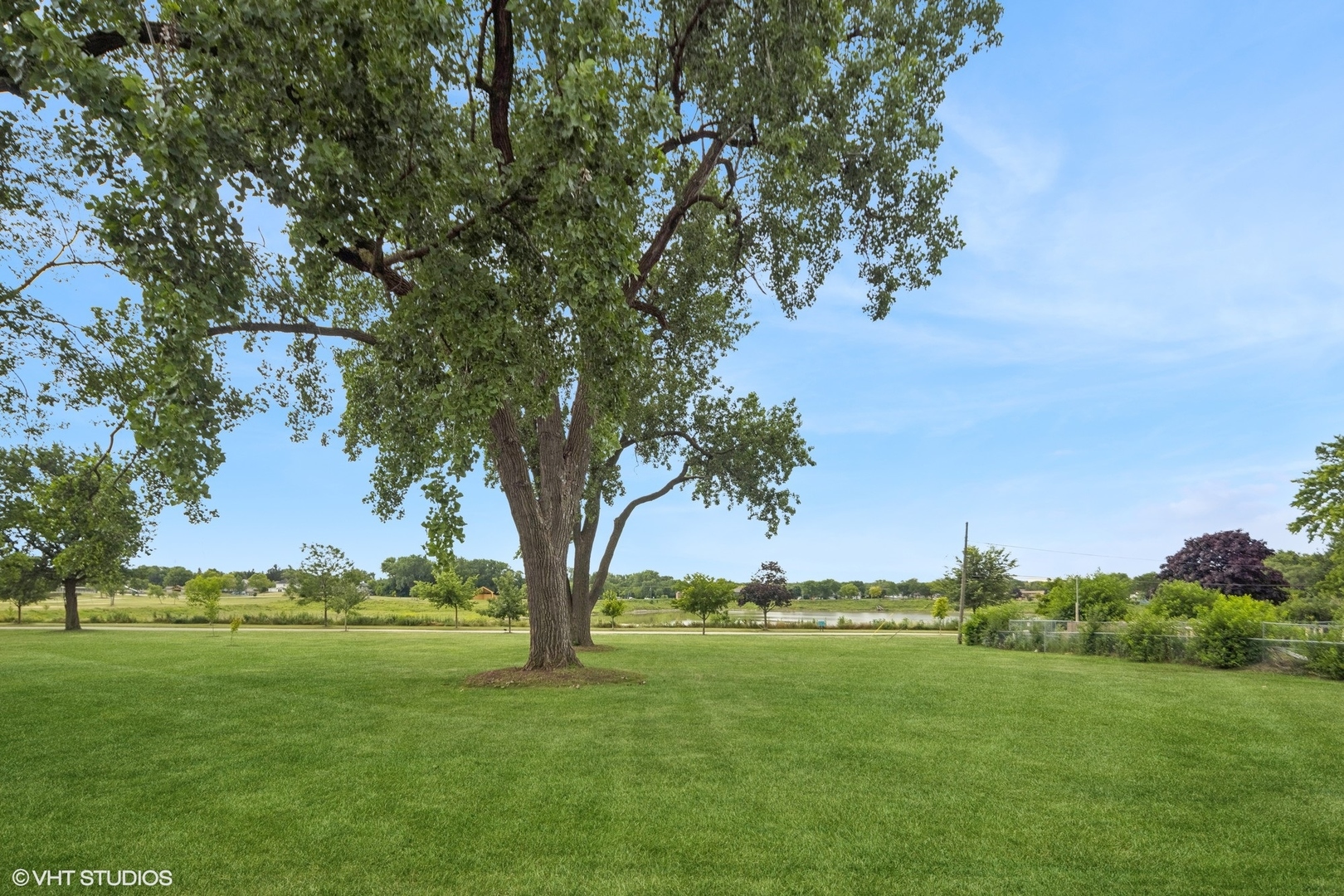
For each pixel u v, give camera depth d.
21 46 7.35
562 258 10.66
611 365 11.51
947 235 16.77
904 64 14.58
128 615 50.38
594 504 25.25
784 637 35.53
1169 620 22.89
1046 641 26.81
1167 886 4.83
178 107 7.69
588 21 9.86
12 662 18.23
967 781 7.33
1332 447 27.30
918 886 4.81
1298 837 5.79
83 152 8.90
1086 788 7.11
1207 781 7.40
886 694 13.01
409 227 10.48
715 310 21.33
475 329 10.91
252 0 8.12
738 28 13.00
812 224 17.20
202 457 8.91
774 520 26.30
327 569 42.97
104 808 6.37
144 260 8.52
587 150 9.40
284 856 5.30
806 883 4.86
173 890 4.73
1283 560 46.56
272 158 9.02
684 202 15.66
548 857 5.30
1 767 7.76
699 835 5.75
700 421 26.00
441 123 10.28
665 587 125.62
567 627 15.08
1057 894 4.71
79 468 17.27
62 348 13.34
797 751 8.48
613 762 7.93
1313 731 9.94
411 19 8.70
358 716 10.53
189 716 10.56
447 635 33.94
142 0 8.37
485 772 7.48
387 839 5.64
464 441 12.61
